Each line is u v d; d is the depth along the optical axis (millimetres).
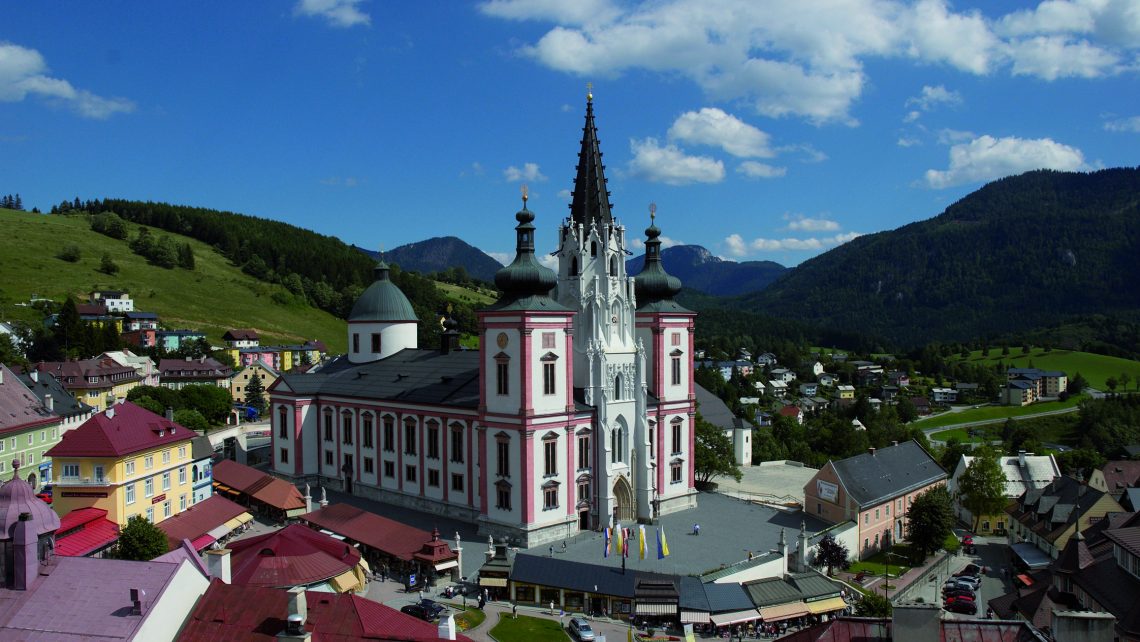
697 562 95375
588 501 108250
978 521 142250
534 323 101062
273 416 140375
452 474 113938
